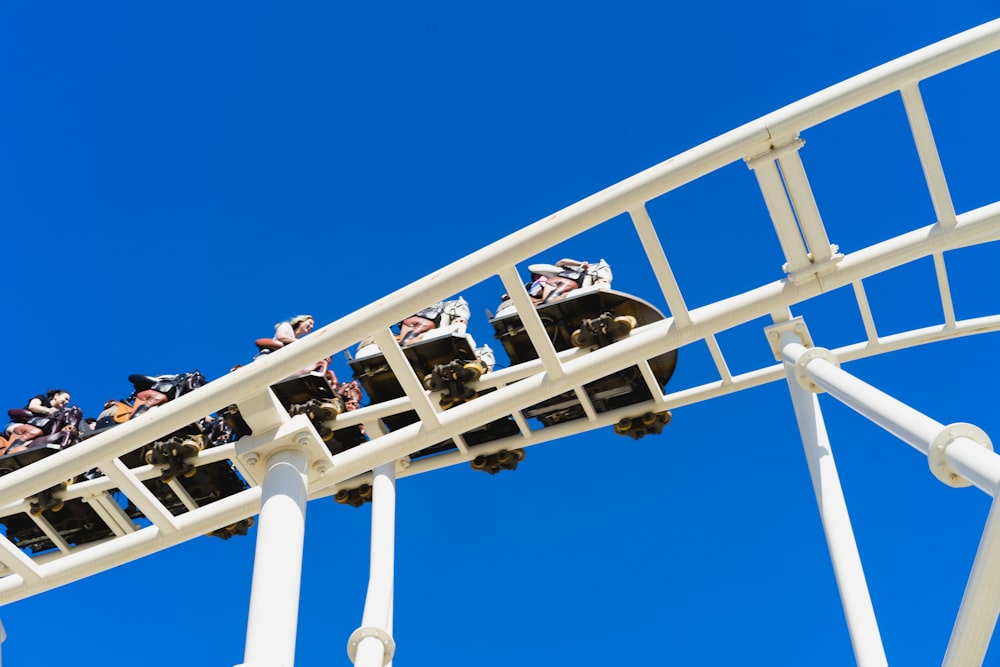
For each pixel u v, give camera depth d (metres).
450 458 14.59
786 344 12.22
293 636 10.52
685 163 11.07
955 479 8.92
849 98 10.80
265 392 11.92
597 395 14.31
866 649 10.10
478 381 13.89
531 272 14.69
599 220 11.21
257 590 10.70
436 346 14.09
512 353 14.48
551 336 14.32
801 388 11.88
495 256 11.30
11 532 15.49
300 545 11.27
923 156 10.95
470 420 12.12
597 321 13.42
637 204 11.18
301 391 14.00
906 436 9.41
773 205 11.33
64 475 11.81
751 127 10.98
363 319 11.53
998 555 8.03
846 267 11.44
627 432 14.30
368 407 13.98
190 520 12.57
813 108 10.85
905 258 11.30
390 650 11.03
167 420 11.67
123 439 11.68
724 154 11.02
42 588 12.75
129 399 15.77
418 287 11.45
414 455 15.16
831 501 11.16
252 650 10.22
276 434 11.86
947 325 13.39
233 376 11.70
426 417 12.16
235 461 14.10
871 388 10.43
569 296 13.99
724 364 13.73
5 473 15.12
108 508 14.55
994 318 13.31
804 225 11.35
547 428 14.43
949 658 8.78
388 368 14.28
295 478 11.72
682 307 11.69
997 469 8.27
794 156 11.05
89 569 12.65
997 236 11.13
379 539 12.27
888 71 10.70
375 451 12.21
